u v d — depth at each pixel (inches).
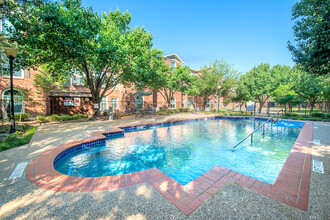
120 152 244.8
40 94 516.4
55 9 286.7
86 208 88.8
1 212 85.5
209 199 96.7
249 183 116.6
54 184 116.0
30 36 295.7
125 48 403.2
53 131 323.6
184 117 625.9
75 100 600.4
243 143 299.9
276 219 78.9
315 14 233.8
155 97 880.9
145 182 118.5
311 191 104.7
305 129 341.1
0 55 371.6
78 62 382.0
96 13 363.9
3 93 460.4
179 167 194.4
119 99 733.3
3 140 231.6
